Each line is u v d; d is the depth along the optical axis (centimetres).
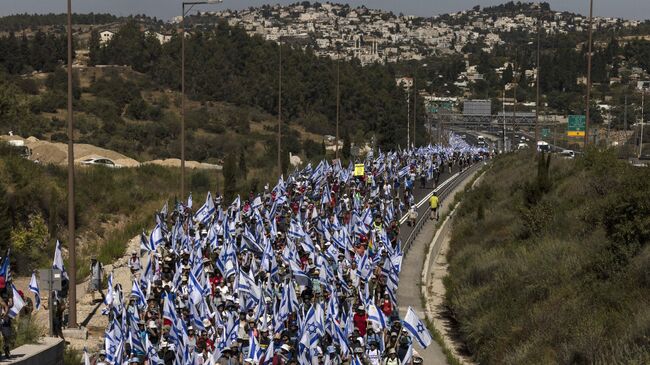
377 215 4412
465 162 9288
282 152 10500
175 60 16150
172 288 3198
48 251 4744
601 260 3134
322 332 2556
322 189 5403
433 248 4956
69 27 3438
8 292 2494
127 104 14100
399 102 14812
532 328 2998
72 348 2919
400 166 7319
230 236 3681
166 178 7175
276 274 3372
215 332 2786
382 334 2756
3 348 2364
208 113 14200
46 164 6506
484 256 4162
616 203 3241
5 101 7506
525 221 4338
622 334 2559
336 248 3762
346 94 14950
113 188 6216
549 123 14225
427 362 3167
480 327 3238
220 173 7819
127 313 2725
